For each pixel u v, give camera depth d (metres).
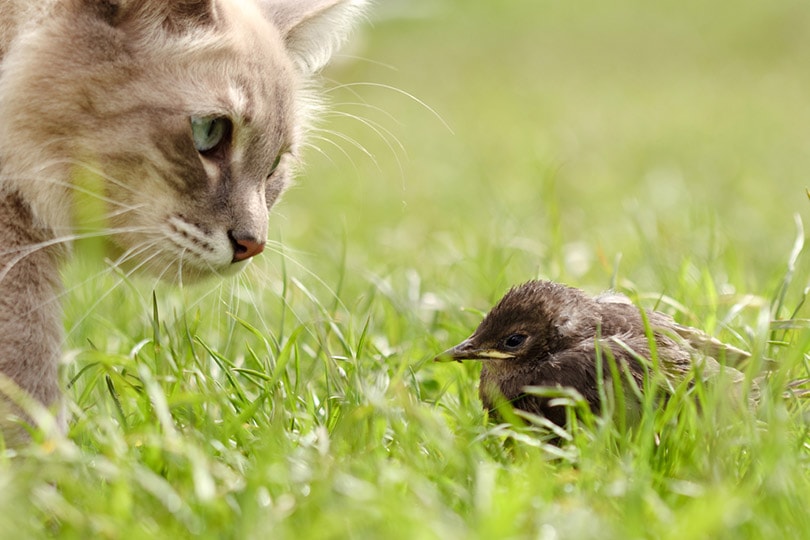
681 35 41.62
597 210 16.83
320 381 8.03
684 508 5.57
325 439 6.12
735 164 21.45
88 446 6.70
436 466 6.13
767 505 5.50
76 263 7.65
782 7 42.03
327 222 16.73
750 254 12.76
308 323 8.66
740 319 8.90
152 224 7.25
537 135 25.58
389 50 39.88
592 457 6.02
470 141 25.33
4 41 7.02
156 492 5.44
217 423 6.82
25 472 5.62
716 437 6.12
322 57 9.10
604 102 31.61
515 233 12.62
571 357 7.16
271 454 5.83
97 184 7.06
